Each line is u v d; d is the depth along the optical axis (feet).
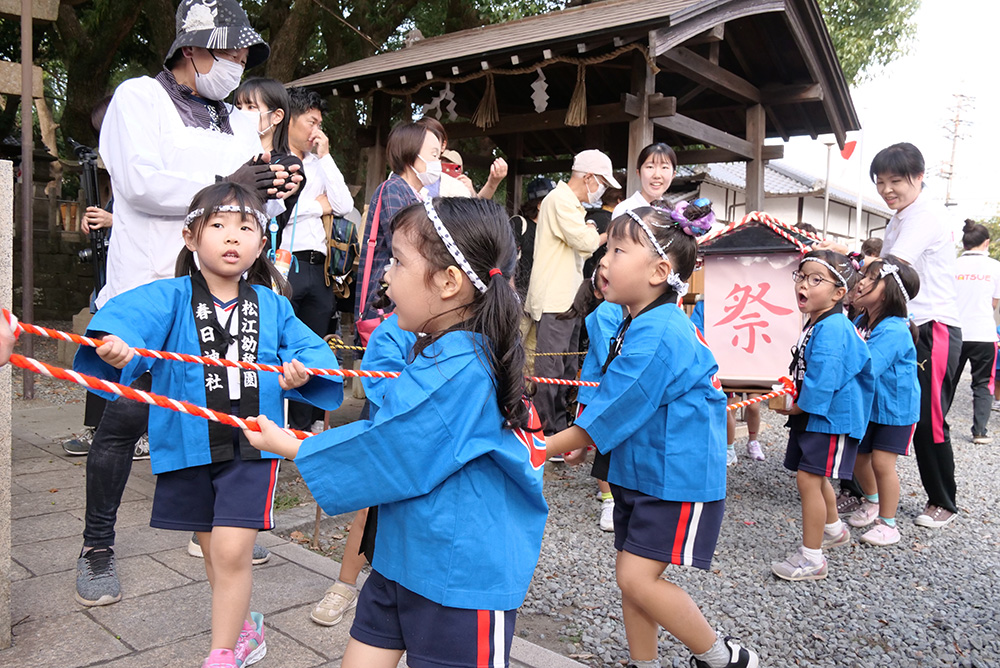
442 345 4.98
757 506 15.26
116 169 9.31
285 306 7.72
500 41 21.83
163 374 6.99
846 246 13.89
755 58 25.13
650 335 7.29
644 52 18.43
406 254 5.15
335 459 4.84
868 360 11.72
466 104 27.71
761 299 14.26
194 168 9.53
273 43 34.14
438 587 4.85
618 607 10.23
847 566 12.24
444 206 5.15
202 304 7.11
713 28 19.76
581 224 15.84
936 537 13.94
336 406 7.34
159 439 7.00
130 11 34.01
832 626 9.98
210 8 9.31
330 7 35.29
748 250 14.15
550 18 25.82
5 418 7.50
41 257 39.58
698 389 7.41
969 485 17.97
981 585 11.66
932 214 14.28
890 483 13.39
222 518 6.77
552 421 16.48
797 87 25.45
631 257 7.55
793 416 11.80
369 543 5.41
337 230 14.11
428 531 4.88
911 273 13.24
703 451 7.34
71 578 9.30
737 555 12.48
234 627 6.73
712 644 7.39
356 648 5.26
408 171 11.02
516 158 30.07
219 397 6.97
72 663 7.42
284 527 11.94
